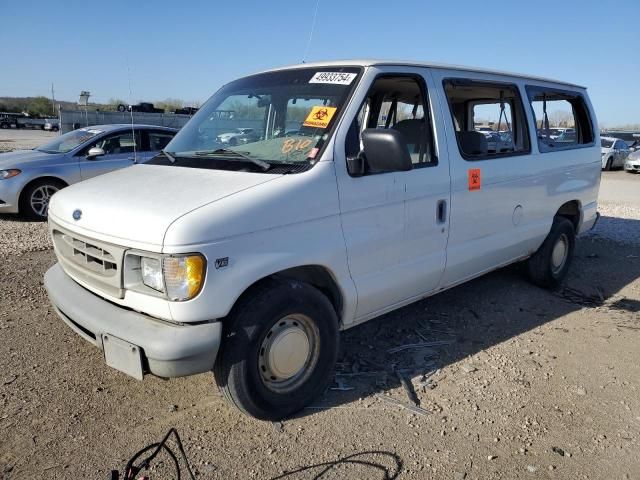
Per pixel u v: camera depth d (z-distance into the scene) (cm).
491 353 428
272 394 317
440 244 412
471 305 530
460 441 314
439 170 401
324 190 323
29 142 3266
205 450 297
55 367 380
